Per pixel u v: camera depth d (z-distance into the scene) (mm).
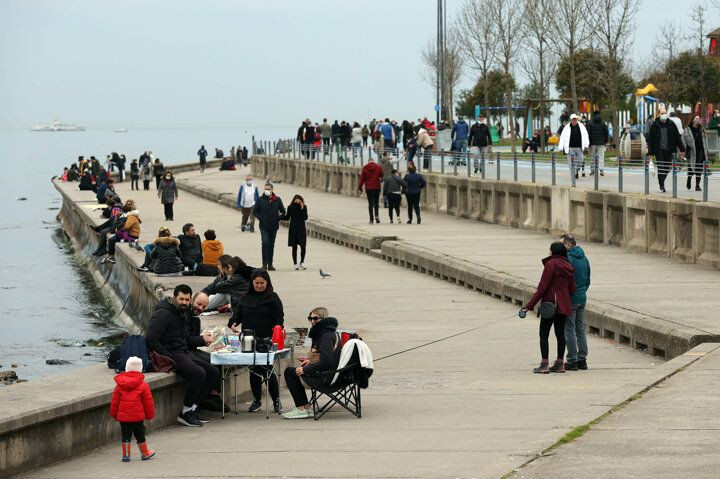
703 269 29469
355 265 37062
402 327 24688
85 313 41062
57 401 13508
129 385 13250
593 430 13180
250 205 50844
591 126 40469
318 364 15625
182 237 33156
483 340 22875
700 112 68312
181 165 128000
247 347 16078
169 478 12375
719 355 17812
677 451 11828
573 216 39188
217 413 16531
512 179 46656
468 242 38469
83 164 102062
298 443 14055
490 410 15828
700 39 74938
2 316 40188
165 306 15727
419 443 13625
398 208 47656
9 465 12664
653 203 33094
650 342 20547
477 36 90250
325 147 76438
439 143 62094
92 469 12961
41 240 72562
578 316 19219
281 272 35219
